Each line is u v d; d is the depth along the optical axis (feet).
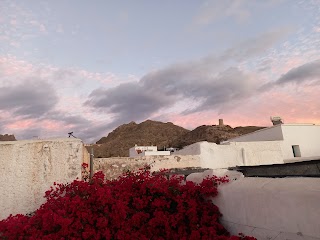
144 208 17.30
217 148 44.91
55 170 20.72
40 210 16.07
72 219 15.34
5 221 15.61
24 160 20.27
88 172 24.73
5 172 19.66
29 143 20.70
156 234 15.83
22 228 15.07
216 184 16.79
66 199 16.39
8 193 19.38
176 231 16.05
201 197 17.46
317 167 16.20
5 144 20.12
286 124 54.54
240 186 14.76
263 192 13.08
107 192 16.75
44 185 20.21
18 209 19.30
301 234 11.07
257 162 48.37
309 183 11.37
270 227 12.55
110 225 15.87
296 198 11.36
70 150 21.43
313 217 10.63
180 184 18.92
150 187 17.81
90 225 15.67
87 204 16.55
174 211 17.22
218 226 15.43
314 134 55.67
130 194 17.52
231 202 15.30
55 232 15.34
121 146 182.91
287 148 52.65
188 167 32.94
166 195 17.66
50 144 21.11
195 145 43.78
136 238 15.34
